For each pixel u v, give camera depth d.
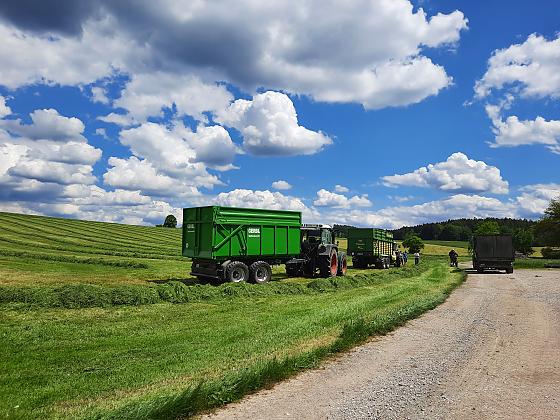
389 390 5.85
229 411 5.05
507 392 5.83
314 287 17.11
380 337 9.05
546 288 19.19
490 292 17.41
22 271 19.03
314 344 8.05
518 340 8.85
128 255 33.31
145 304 12.44
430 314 11.90
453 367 6.95
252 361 6.92
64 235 50.66
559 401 5.51
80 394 5.46
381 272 25.59
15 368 6.45
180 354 7.38
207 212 17.75
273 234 19.41
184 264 28.09
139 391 5.59
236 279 17.70
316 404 5.31
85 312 10.80
